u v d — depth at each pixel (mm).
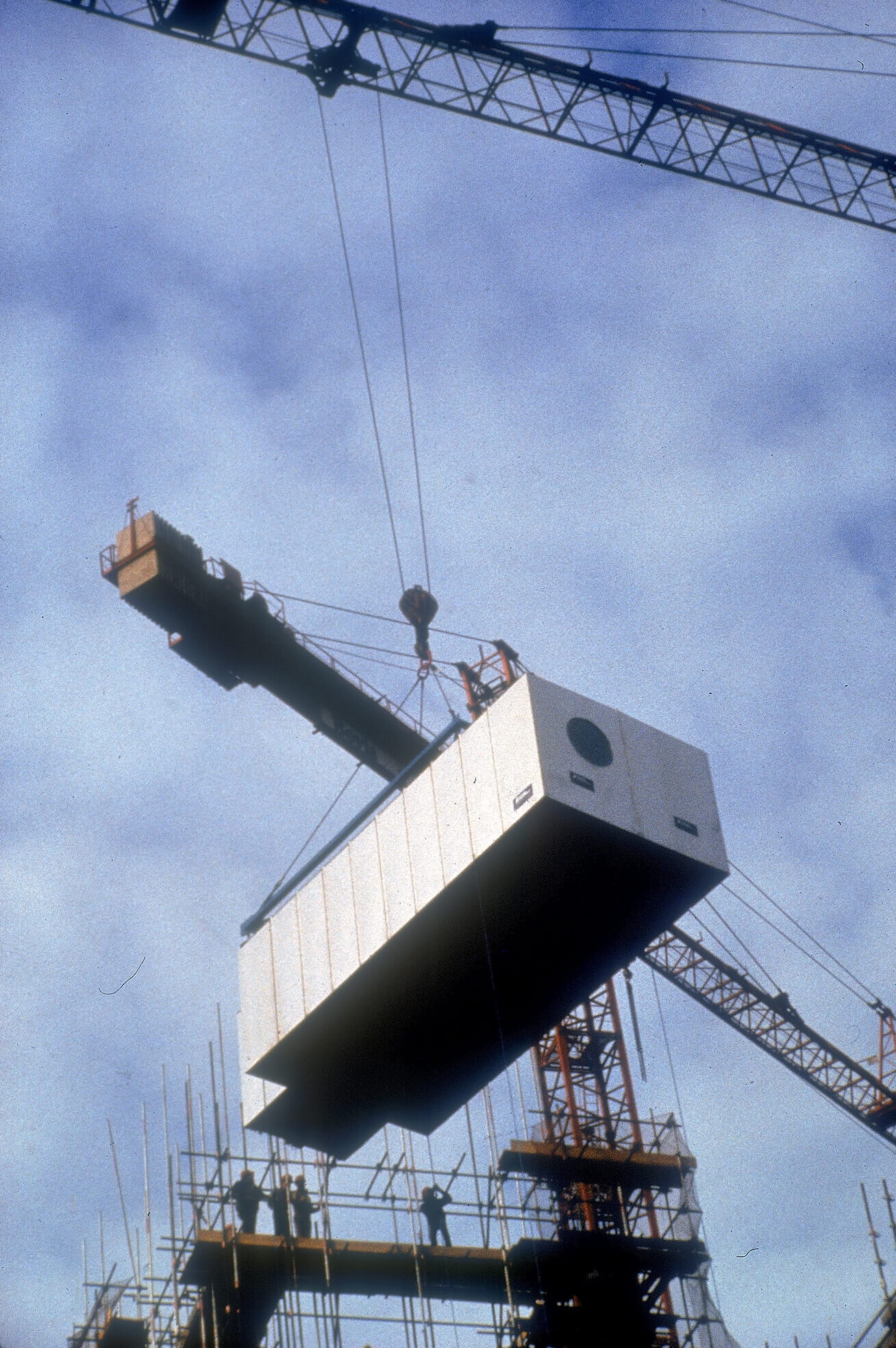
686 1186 79062
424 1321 68562
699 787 73875
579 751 70375
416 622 104312
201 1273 66688
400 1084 77875
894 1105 123375
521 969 73750
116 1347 67000
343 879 75875
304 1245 67375
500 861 69625
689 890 71938
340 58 90250
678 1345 76062
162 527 104875
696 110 94938
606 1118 98875
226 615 105812
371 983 73438
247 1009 77688
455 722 75875
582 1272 73000
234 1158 68312
